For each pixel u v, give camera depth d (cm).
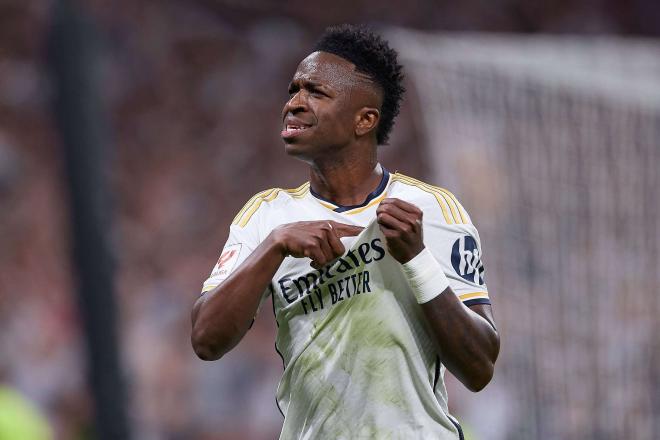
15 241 4312
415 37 2245
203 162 4459
